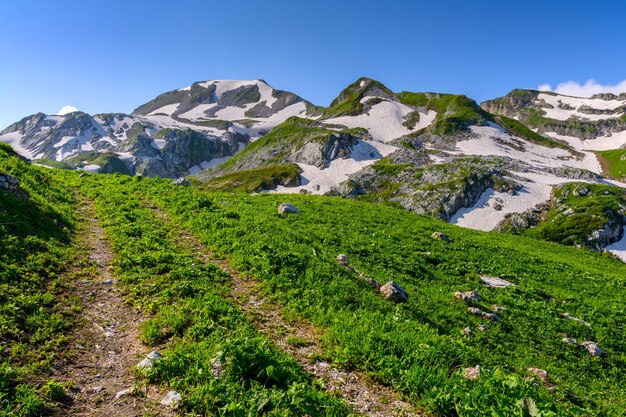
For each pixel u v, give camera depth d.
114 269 16.12
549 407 8.61
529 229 150.00
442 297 19.97
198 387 8.50
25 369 8.83
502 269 28.97
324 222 33.09
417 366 10.32
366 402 9.32
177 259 17.56
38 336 10.32
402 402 9.49
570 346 17.73
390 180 197.62
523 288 24.73
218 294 14.68
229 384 8.66
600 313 23.08
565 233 142.88
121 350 10.66
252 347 9.64
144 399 8.47
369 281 18.69
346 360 10.89
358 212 40.47
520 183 183.50
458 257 29.59
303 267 18.08
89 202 28.09
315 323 13.38
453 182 176.75
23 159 34.34
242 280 16.73
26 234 16.73
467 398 8.94
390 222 38.06
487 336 16.72
